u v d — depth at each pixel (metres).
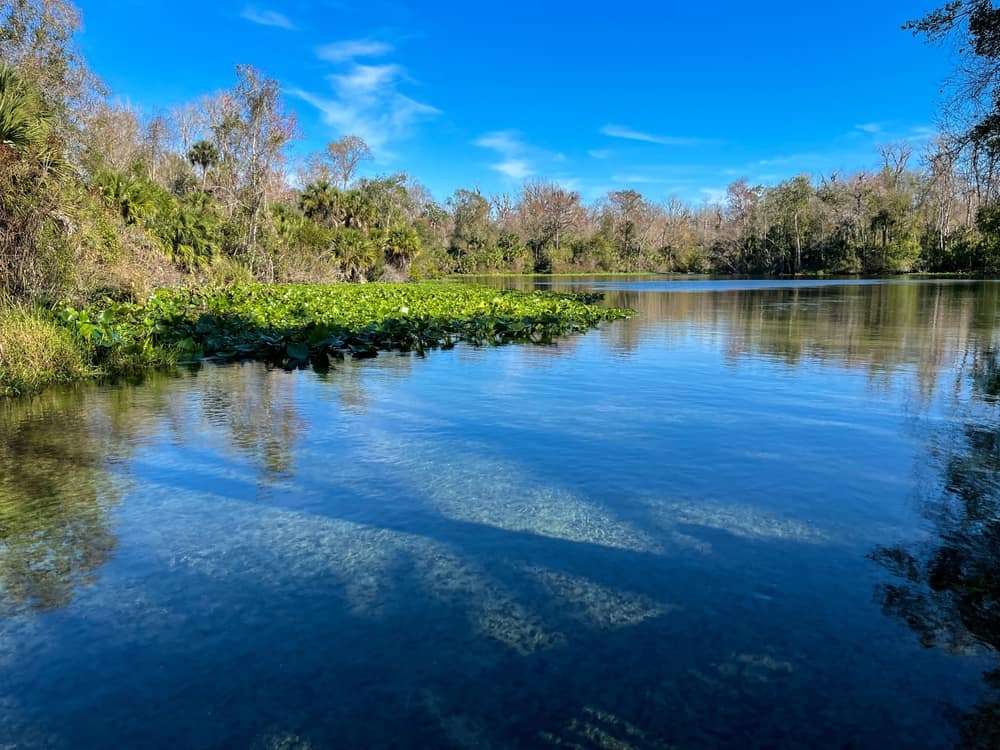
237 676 2.18
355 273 36.25
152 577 2.85
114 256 12.77
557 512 3.52
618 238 79.06
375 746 1.86
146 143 43.97
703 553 3.02
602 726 1.92
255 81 28.30
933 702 2.01
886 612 2.51
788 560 2.94
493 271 70.62
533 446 4.77
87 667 2.25
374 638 2.38
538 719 1.96
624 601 2.61
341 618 2.52
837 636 2.35
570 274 71.44
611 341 11.49
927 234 50.53
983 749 1.82
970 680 2.12
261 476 4.14
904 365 8.41
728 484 3.94
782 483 3.95
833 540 3.14
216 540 3.21
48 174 9.61
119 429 5.31
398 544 3.15
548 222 75.38
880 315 16.27
